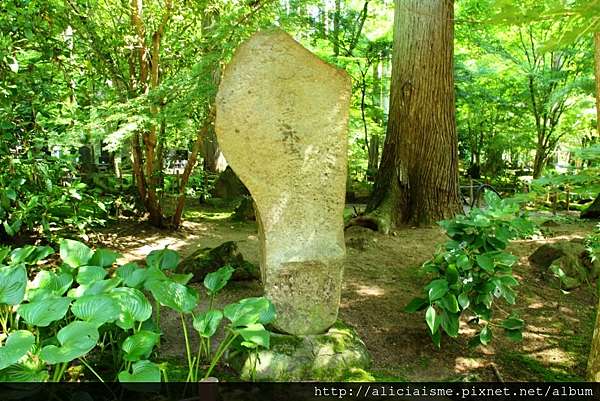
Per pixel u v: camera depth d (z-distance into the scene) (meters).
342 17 9.23
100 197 5.84
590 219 6.77
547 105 9.36
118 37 5.62
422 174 6.68
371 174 12.47
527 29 10.09
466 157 16.31
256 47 2.66
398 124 6.76
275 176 2.75
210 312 2.28
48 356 1.81
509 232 3.04
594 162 3.20
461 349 3.19
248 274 4.30
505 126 12.68
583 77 9.11
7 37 3.93
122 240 5.77
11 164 3.96
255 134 2.69
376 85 10.18
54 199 4.26
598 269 4.41
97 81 5.78
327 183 2.82
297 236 2.80
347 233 6.22
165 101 5.20
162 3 5.70
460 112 13.35
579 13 1.50
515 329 3.02
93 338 1.91
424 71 6.49
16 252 2.62
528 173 14.02
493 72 11.33
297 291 2.79
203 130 5.84
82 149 7.47
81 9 5.32
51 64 4.98
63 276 2.46
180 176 7.10
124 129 4.71
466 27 9.78
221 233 6.46
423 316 3.63
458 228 3.15
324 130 2.77
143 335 2.13
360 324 3.47
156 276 2.53
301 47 2.68
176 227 6.45
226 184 9.52
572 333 3.46
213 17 5.77
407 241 5.85
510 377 2.87
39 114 4.53
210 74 5.11
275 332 2.82
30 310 2.01
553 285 4.30
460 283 2.95
